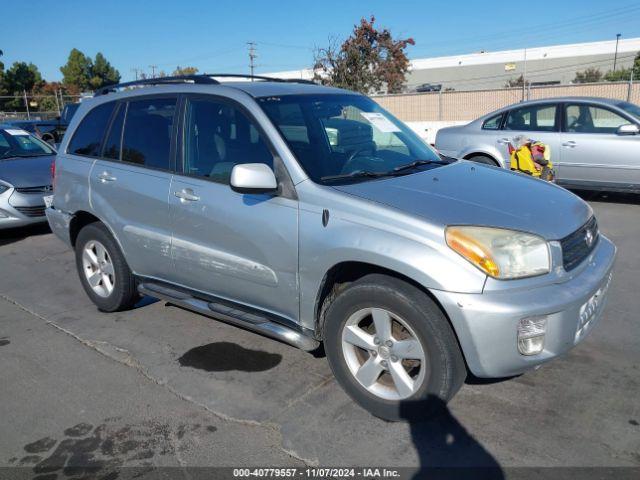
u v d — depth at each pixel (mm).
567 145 8594
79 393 3650
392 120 4520
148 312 5008
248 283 3648
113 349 4277
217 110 3912
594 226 3510
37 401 3570
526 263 2842
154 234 4195
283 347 4184
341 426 3150
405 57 27297
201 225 3818
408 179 3490
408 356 3021
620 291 4949
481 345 2762
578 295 2902
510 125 9195
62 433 3217
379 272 3162
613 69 50781
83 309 5160
